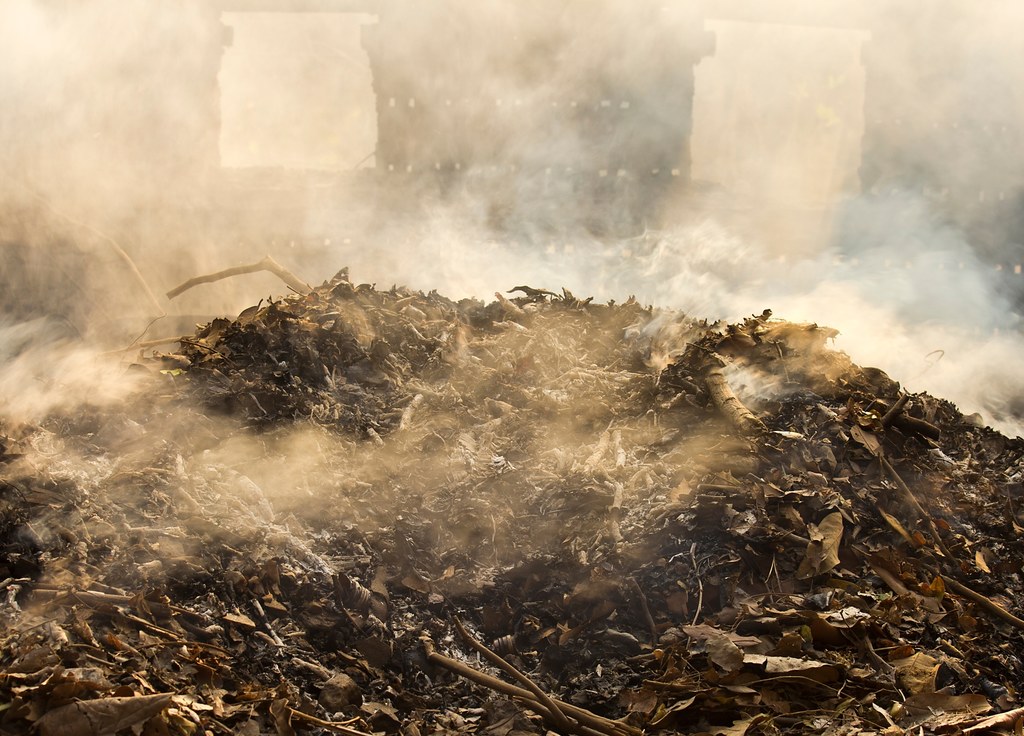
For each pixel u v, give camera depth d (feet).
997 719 8.93
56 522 10.62
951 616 10.74
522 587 11.37
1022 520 12.67
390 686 9.84
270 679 9.42
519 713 9.43
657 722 9.12
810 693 9.44
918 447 13.83
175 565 10.36
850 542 11.70
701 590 10.96
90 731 7.79
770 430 13.58
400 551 11.55
